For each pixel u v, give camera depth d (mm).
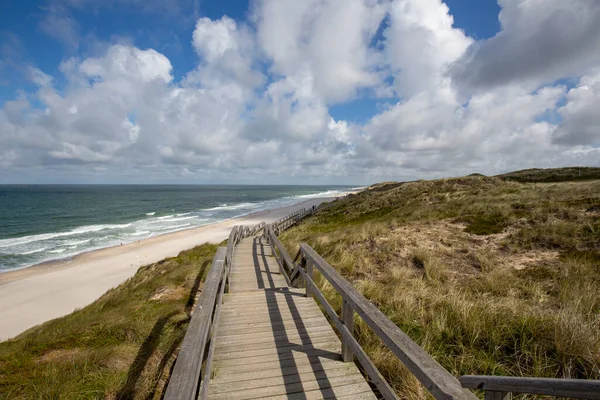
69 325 4512
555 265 5246
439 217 9961
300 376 2721
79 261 18375
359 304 2471
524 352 2855
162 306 4828
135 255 19266
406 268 5871
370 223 11453
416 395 2475
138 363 3127
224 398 2439
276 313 4137
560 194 10328
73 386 2705
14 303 11734
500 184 18062
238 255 9109
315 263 3920
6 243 24438
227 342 3340
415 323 3623
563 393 1102
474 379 1446
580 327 2900
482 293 4523
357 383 2631
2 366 3061
